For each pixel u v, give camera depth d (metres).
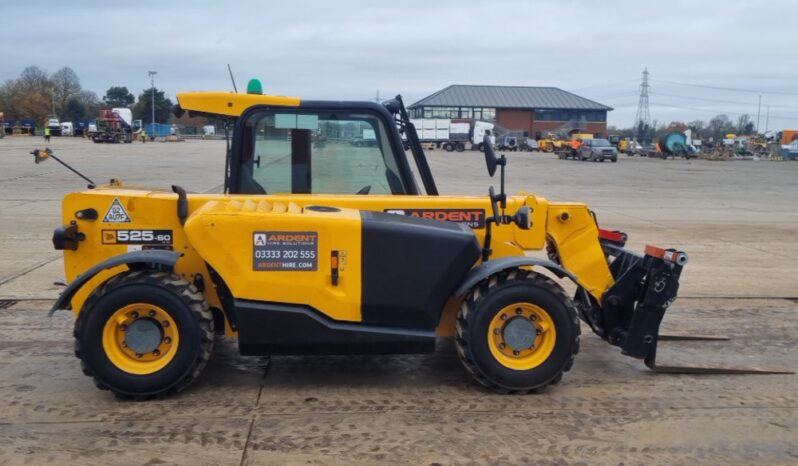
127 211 5.36
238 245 4.89
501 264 5.06
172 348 4.92
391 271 5.01
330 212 5.12
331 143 5.77
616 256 6.03
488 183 28.31
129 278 4.87
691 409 5.00
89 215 5.35
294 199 5.49
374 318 5.05
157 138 90.75
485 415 4.80
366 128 5.79
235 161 5.71
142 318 4.90
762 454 4.32
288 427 4.57
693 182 32.44
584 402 5.09
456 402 5.03
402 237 5.01
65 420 4.64
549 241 5.97
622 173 38.91
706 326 7.29
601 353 6.29
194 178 27.84
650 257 5.52
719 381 5.60
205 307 4.96
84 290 5.28
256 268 4.91
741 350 6.48
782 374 5.79
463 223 5.51
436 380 5.46
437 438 4.44
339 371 5.64
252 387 5.27
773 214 18.88
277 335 4.95
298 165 5.75
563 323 5.11
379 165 5.83
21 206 17.09
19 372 5.56
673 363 6.04
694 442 4.46
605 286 5.76
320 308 4.98
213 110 5.67
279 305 4.95
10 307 7.54
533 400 5.09
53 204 17.59
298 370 5.65
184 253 5.37
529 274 5.15
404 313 5.06
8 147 51.47
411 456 4.20
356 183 5.82
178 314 4.87
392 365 5.80
